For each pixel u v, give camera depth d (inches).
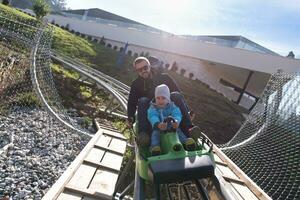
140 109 180.4
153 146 156.9
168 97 171.6
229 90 1282.0
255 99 1214.3
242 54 1144.8
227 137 699.4
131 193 294.2
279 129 431.2
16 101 463.2
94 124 497.0
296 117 428.1
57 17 1589.6
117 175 245.0
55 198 190.7
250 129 458.0
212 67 1266.0
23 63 482.0
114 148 298.7
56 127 441.7
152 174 143.3
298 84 418.6
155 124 165.2
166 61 1322.6
